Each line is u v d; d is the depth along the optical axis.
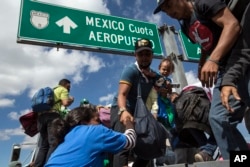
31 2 5.82
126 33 6.62
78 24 6.13
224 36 1.86
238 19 1.99
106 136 2.38
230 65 1.87
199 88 2.85
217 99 2.04
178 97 3.02
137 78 2.77
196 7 2.05
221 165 1.88
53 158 2.37
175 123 2.95
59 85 4.83
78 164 2.28
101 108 3.85
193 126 2.64
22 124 4.59
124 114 2.55
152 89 2.86
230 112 1.81
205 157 2.30
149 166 3.16
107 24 6.46
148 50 2.77
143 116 2.57
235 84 1.81
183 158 3.19
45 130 4.19
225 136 1.96
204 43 2.17
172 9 2.19
